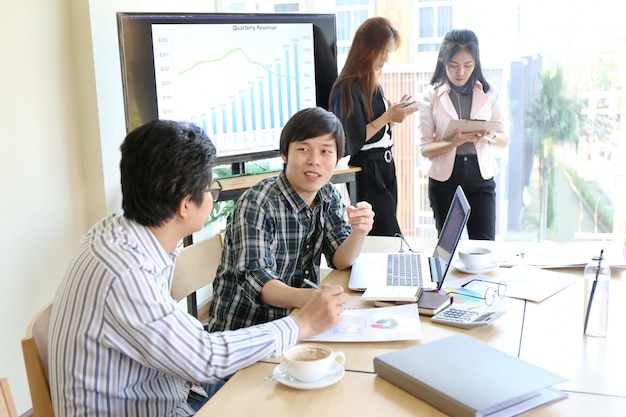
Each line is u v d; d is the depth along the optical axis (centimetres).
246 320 197
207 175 138
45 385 139
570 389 131
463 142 321
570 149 371
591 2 352
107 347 132
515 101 375
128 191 135
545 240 385
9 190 256
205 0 398
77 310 131
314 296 158
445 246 200
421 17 383
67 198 287
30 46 264
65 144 285
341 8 397
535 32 364
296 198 199
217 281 200
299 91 351
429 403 126
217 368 138
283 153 198
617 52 353
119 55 295
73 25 286
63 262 286
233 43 325
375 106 332
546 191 380
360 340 154
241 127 333
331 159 195
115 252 133
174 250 148
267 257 189
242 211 193
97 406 134
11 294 260
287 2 404
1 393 121
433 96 340
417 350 141
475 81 331
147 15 295
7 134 254
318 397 130
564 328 161
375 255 222
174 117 308
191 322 138
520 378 127
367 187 339
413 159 404
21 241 263
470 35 325
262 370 143
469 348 141
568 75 363
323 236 216
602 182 369
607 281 156
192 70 312
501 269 208
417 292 178
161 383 145
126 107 292
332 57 359
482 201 335
